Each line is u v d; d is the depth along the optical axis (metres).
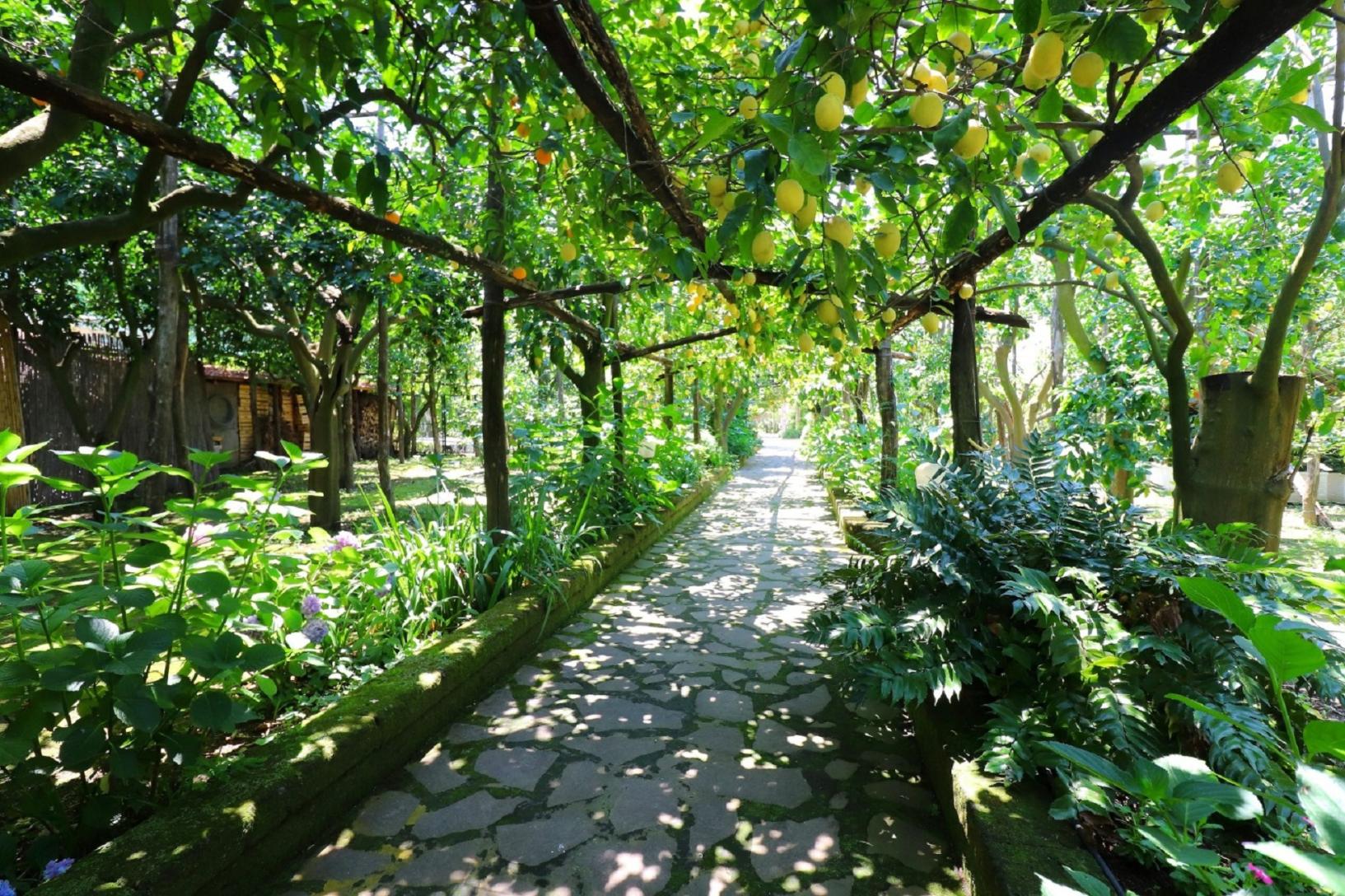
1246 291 3.43
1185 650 1.60
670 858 1.65
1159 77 1.91
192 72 1.99
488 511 3.52
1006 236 2.06
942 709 2.02
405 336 7.49
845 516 5.86
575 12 1.17
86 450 1.66
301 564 2.32
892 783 1.98
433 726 2.29
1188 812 0.88
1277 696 0.80
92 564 2.15
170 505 1.77
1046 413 7.84
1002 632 1.86
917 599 2.08
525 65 2.12
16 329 6.28
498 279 2.74
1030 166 1.45
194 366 9.05
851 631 1.87
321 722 1.92
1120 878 1.22
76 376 7.20
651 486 5.84
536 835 1.74
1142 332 3.88
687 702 2.57
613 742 2.24
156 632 1.46
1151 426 3.79
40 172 4.98
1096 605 1.69
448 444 21.28
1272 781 1.27
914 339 9.70
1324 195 1.78
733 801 1.89
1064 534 2.01
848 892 1.52
